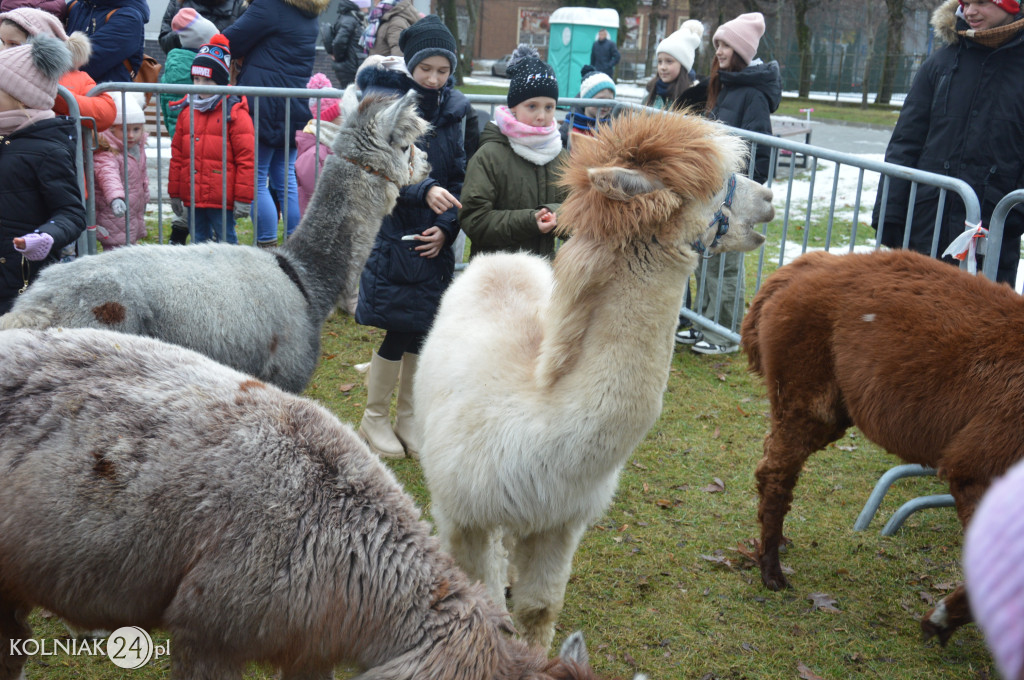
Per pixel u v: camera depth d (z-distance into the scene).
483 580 3.08
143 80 8.02
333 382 5.68
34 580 2.19
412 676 1.99
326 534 2.09
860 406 3.49
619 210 2.59
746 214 2.96
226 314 3.39
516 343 3.01
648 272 2.65
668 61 7.51
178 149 6.43
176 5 9.08
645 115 2.87
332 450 2.22
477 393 2.88
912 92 5.38
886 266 3.61
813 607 3.75
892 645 3.54
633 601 3.72
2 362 2.23
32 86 3.99
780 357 3.74
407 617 2.08
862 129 22.39
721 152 2.71
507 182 4.15
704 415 5.57
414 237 4.29
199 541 2.05
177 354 2.41
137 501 2.08
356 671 2.20
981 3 4.90
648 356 2.67
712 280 6.61
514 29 51.53
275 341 3.55
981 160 5.05
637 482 4.72
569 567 3.04
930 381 3.26
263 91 5.97
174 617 2.08
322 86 7.73
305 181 6.93
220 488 2.07
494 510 2.82
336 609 2.07
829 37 38.34
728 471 4.90
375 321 4.48
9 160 4.01
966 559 0.86
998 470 3.10
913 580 3.98
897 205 5.31
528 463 2.72
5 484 2.14
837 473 5.00
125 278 3.22
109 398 2.19
